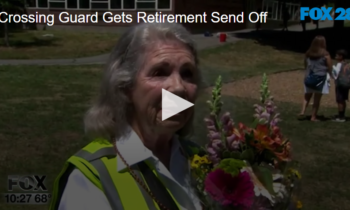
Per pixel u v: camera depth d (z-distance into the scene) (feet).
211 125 5.52
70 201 4.87
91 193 4.87
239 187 4.93
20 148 22.09
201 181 5.33
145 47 5.26
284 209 5.30
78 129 26.03
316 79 30.42
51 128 26.13
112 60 5.49
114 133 5.43
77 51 69.10
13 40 78.18
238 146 5.41
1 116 28.63
